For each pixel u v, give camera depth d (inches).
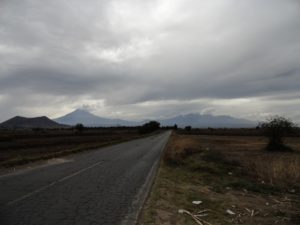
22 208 337.4
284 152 1261.1
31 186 461.7
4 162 725.9
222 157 890.1
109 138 2514.8
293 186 558.6
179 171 693.9
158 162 844.6
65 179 531.8
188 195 448.5
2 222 288.8
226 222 330.3
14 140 2213.3
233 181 563.8
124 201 388.2
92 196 407.5
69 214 321.1
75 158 915.4
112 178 559.2
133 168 709.9
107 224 294.4
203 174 657.6
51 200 377.7
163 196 430.3
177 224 311.9
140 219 317.4
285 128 1334.9
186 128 5255.9
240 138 2544.3
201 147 1269.7
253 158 1003.9
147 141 2031.3
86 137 2770.7
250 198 459.8
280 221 344.5
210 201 419.8
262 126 1387.8
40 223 288.5
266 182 592.4
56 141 2092.8
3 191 422.6
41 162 792.3
